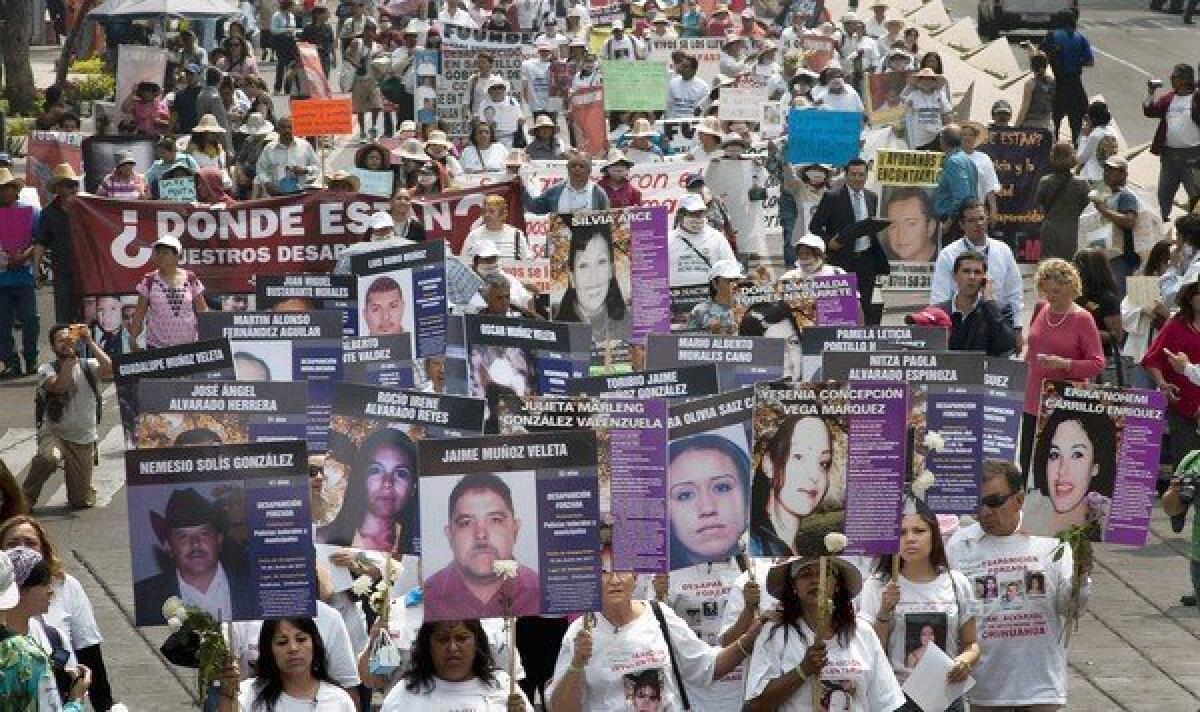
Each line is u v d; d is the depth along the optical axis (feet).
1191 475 121.90
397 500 101.71
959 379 104.06
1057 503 106.63
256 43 453.58
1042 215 249.75
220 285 205.67
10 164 260.21
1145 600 147.43
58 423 169.48
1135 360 176.04
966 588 98.48
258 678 89.04
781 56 386.73
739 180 249.34
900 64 307.58
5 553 84.02
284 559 88.33
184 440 102.06
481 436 87.71
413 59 350.23
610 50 357.82
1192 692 129.08
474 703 86.94
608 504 94.58
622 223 161.48
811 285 148.25
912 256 247.70
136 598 88.17
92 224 204.23
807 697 89.04
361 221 205.87
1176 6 533.14
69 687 89.51
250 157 277.03
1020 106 356.79
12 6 375.45
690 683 93.20
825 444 92.79
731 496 95.45
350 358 128.98
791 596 90.22
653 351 121.49
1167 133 270.87
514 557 87.66
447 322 148.36
